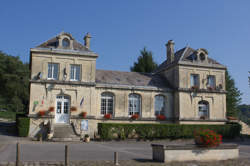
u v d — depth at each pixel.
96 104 26.23
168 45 32.59
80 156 13.87
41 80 24.17
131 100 27.86
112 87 26.84
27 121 23.08
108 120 26.33
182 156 12.99
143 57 48.00
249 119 93.19
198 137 13.73
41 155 13.68
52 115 23.95
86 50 26.12
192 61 29.22
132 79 29.45
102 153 15.34
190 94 28.62
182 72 28.70
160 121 28.12
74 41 26.72
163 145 12.69
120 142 22.95
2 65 30.61
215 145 13.79
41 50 24.53
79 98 25.03
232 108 45.28
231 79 46.75
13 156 13.12
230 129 27.59
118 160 13.02
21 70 31.61
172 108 28.94
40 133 23.23
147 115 27.84
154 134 24.72
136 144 21.70
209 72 29.77
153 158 13.42
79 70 25.64
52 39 26.20
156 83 29.77
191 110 28.38
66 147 11.27
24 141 20.36
